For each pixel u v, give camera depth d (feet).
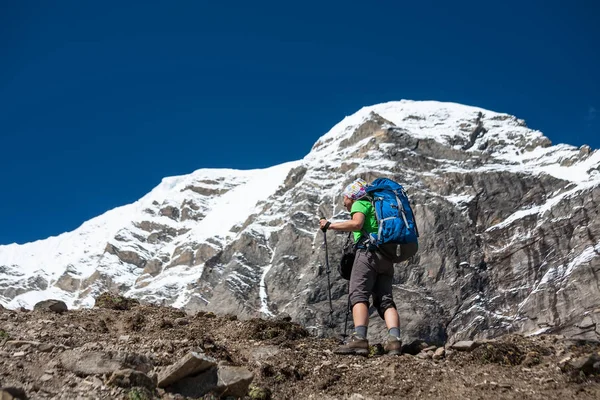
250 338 30.30
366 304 27.94
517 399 22.71
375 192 28.76
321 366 26.43
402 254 27.86
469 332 344.69
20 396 20.92
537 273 367.04
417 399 23.44
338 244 392.27
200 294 428.56
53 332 28.04
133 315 32.12
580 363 24.11
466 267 375.86
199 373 23.53
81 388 22.18
